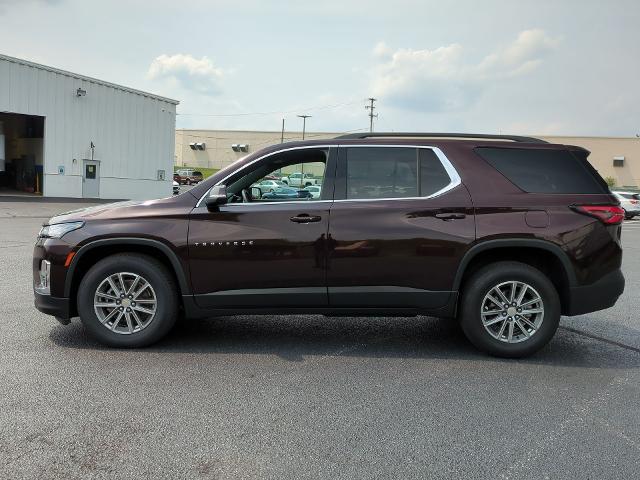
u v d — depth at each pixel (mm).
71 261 4973
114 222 5004
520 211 4969
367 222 4961
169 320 5070
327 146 5211
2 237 13555
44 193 29969
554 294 4973
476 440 3443
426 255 4949
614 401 4113
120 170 33531
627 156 72250
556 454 3285
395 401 4035
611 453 3307
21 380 4262
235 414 3750
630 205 30219
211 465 3082
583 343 5641
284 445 3330
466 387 4340
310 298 5016
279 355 5039
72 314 5137
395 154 5145
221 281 4984
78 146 31250
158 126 35469
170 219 4992
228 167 5172
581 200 5031
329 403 3971
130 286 5055
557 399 4133
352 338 5648
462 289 5102
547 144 5199
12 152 34438
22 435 3377
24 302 6707
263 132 96625
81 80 31000
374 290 4996
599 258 5008
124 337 5055
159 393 4078
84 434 3408
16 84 28141
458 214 4957
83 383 4234
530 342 5004
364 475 3012
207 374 4500
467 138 5281
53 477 2924
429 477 3008
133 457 3146
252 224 4961
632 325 6391
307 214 4969
